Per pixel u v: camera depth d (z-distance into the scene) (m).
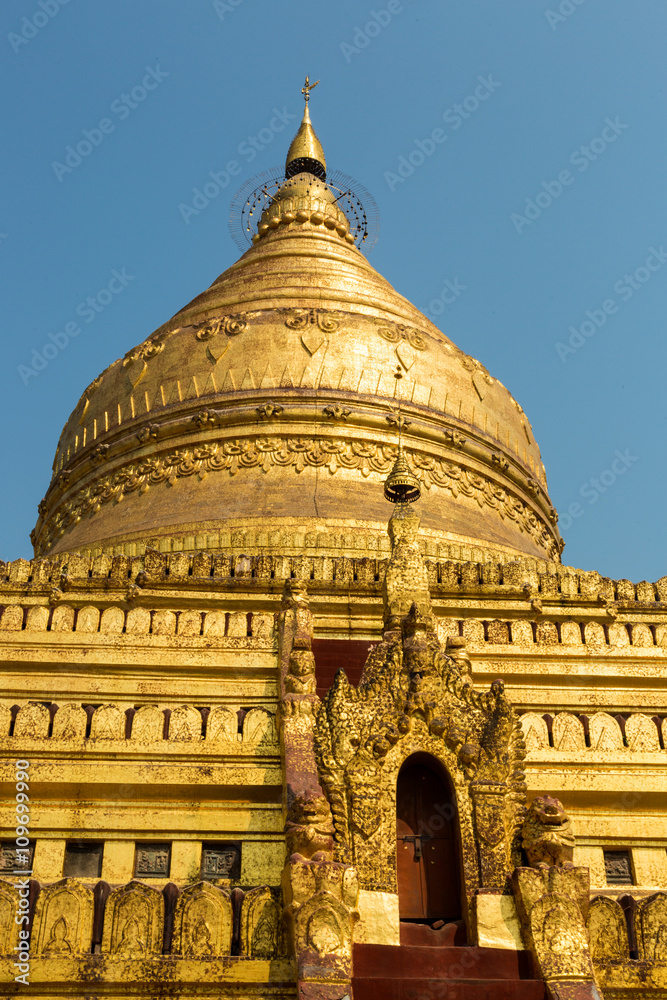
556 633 22.14
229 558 23.44
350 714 17.16
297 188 43.47
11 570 23.08
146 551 23.36
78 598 22.72
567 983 14.48
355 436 31.25
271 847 17.12
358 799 16.41
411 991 14.27
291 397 31.98
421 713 17.33
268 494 29.70
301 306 35.75
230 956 15.08
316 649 21.44
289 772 16.66
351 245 42.38
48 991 14.75
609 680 21.64
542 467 37.34
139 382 34.00
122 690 20.17
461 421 33.53
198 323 34.47
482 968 14.89
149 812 17.39
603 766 18.77
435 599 23.52
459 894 16.23
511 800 16.59
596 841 18.17
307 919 14.50
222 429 31.66
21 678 20.36
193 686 20.28
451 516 30.70
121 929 15.31
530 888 15.35
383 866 15.95
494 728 17.02
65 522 33.31
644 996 15.32
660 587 24.23
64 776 17.44
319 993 13.83
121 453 32.91
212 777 17.52
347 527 27.95
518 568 24.08
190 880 16.91
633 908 16.02
